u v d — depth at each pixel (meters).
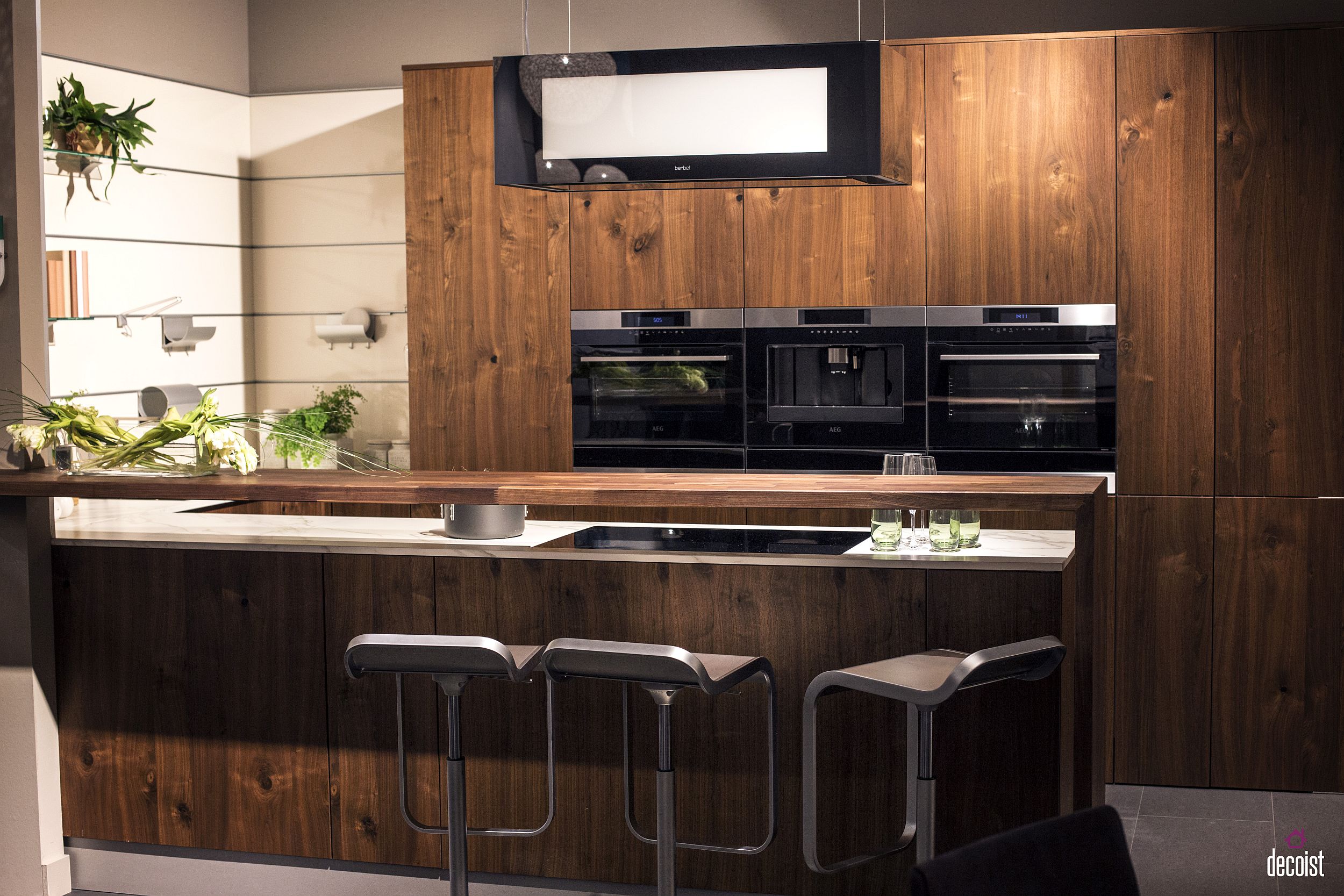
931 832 2.63
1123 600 4.44
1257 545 4.32
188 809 3.56
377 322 5.54
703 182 3.23
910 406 4.62
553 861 3.31
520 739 3.31
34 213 3.59
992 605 3.00
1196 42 4.27
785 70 3.13
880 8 4.99
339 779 3.44
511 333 4.93
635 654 2.62
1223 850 3.83
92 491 3.36
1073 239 4.41
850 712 3.10
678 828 3.21
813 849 2.70
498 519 3.39
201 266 5.34
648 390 4.84
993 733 2.99
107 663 3.58
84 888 3.66
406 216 4.98
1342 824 4.04
